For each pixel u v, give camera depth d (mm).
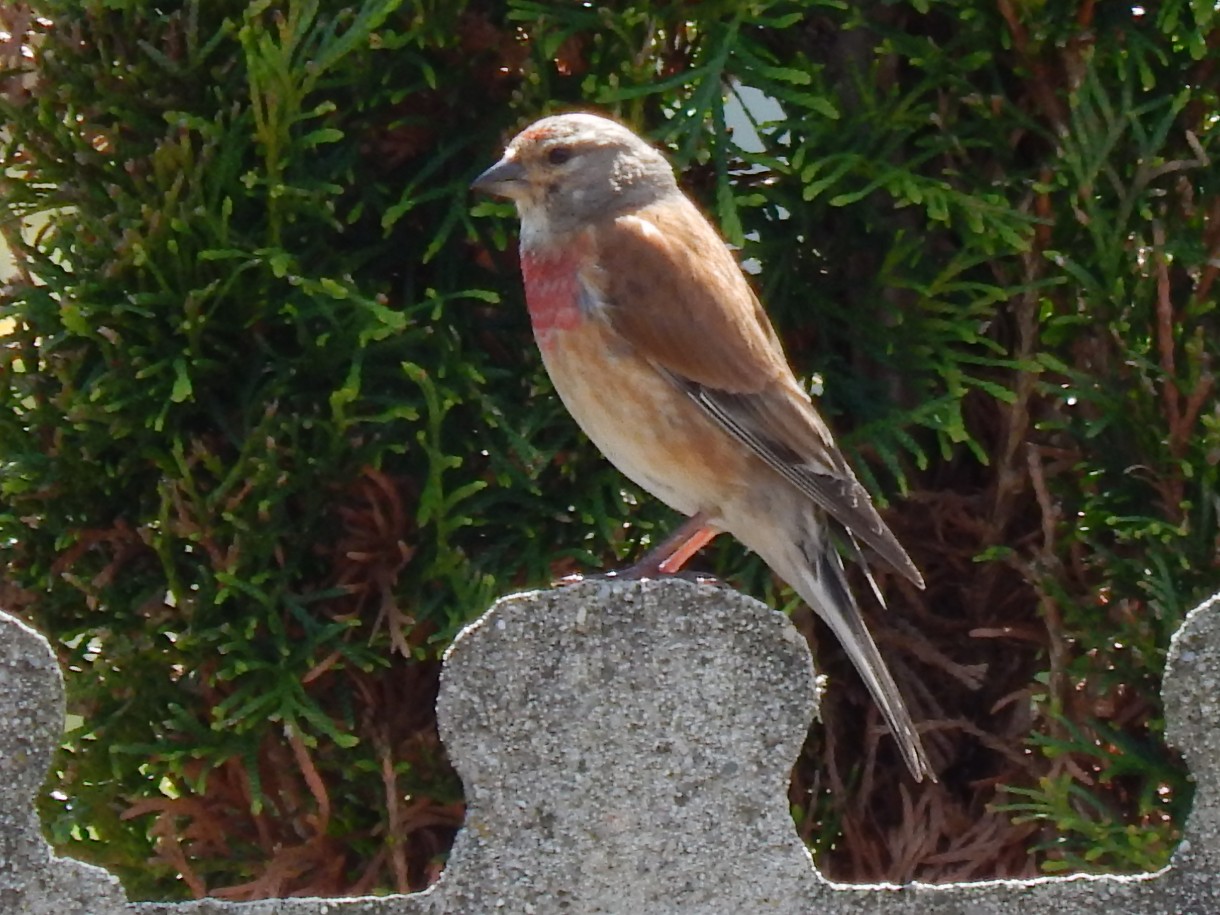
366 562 7109
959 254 7434
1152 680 7148
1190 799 7070
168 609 7102
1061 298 7551
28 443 7281
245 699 6930
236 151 6996
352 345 7035
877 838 7785
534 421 7391
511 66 7637
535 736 5328
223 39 7113
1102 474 7395
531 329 7688
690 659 5336
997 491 7766
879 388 7754
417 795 7234
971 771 7953
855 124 7562
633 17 7242
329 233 7492
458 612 6949
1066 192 7445
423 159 7648
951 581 8016
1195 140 7102
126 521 7141
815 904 5395
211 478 7047
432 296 7145
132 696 7145
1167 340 7121
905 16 7840
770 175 7898
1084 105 7215
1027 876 7652
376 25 7020
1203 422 6965
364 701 7223
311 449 7039
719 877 5363
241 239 7000
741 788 5363
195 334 6914
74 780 7367
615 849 5344
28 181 7418
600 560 7258
